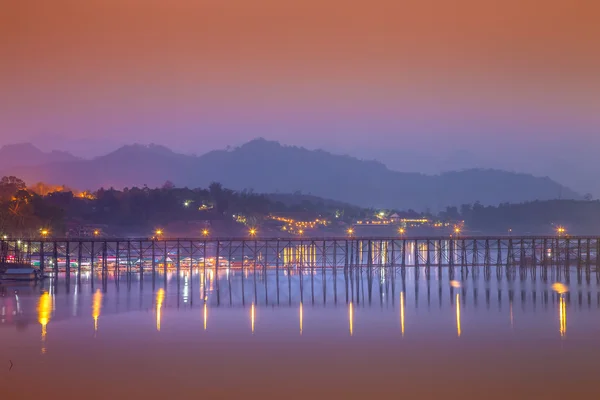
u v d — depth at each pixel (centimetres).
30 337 10369
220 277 19875
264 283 18150
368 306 13525
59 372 8506
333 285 17600
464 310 12950
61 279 19100
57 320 11794
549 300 14250
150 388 7912
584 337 10344
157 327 11175
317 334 10631
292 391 7800
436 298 14700
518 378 8269
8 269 18275
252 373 8462
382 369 8650
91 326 11244
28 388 7906
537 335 10512
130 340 10162
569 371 8538
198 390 7831
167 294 15438
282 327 11188
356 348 9700
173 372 8519
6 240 19162
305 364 8869
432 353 9419
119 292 15838
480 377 8306
